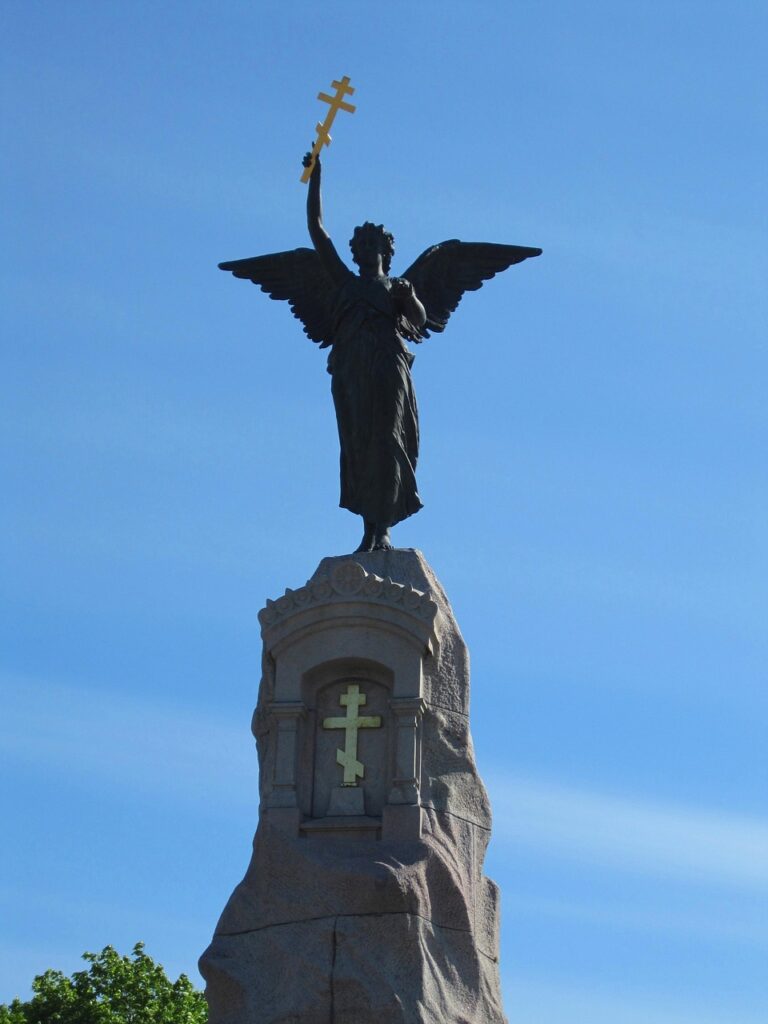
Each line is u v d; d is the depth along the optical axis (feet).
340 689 180.14
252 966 169.37
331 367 194.59
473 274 205.16
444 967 169.27
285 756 176.96
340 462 193.36
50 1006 306.35
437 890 171.53
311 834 174.50
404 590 179.83
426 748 178.29
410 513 191.72
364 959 166.91
